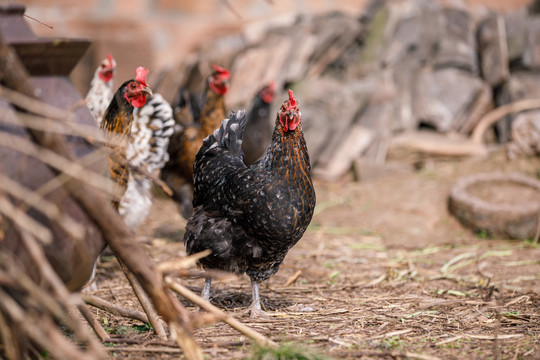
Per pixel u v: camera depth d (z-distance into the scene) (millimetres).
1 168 2201
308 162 3742
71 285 2447
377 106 8492
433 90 8703
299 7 9516
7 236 2178
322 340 3199
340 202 7289
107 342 3039
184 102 6562
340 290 4559
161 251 5652
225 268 3871
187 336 2533
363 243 6082
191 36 9094
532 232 6059
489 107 8695
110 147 3508
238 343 3051
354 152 8156
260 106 6156
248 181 3660
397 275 4996
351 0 9539
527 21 8609
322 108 8383
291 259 5531
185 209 5816
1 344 2334
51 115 2168
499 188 6832
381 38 8789
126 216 4910
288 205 3617
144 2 8867
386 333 3352
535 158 7488
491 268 5211
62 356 2109
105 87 5094
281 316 3787
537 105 7980
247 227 3703
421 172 7883
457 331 3412
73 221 2346
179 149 5633
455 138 8477
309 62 8727
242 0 9266
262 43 8828
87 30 8648
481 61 8789
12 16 2332
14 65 2078
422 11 8914
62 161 2219
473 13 9242
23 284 2061
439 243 6090
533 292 4367
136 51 8844
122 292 4352
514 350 3053
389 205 7035
